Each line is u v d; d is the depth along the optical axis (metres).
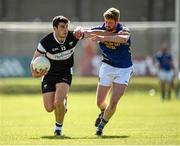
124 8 138.25
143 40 108.88
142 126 44.91
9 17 136.75
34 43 109.94
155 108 67.81
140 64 103.00
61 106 35.88
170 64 84.00
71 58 36.53
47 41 35.88
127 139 34.81
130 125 45.84
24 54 109.62
